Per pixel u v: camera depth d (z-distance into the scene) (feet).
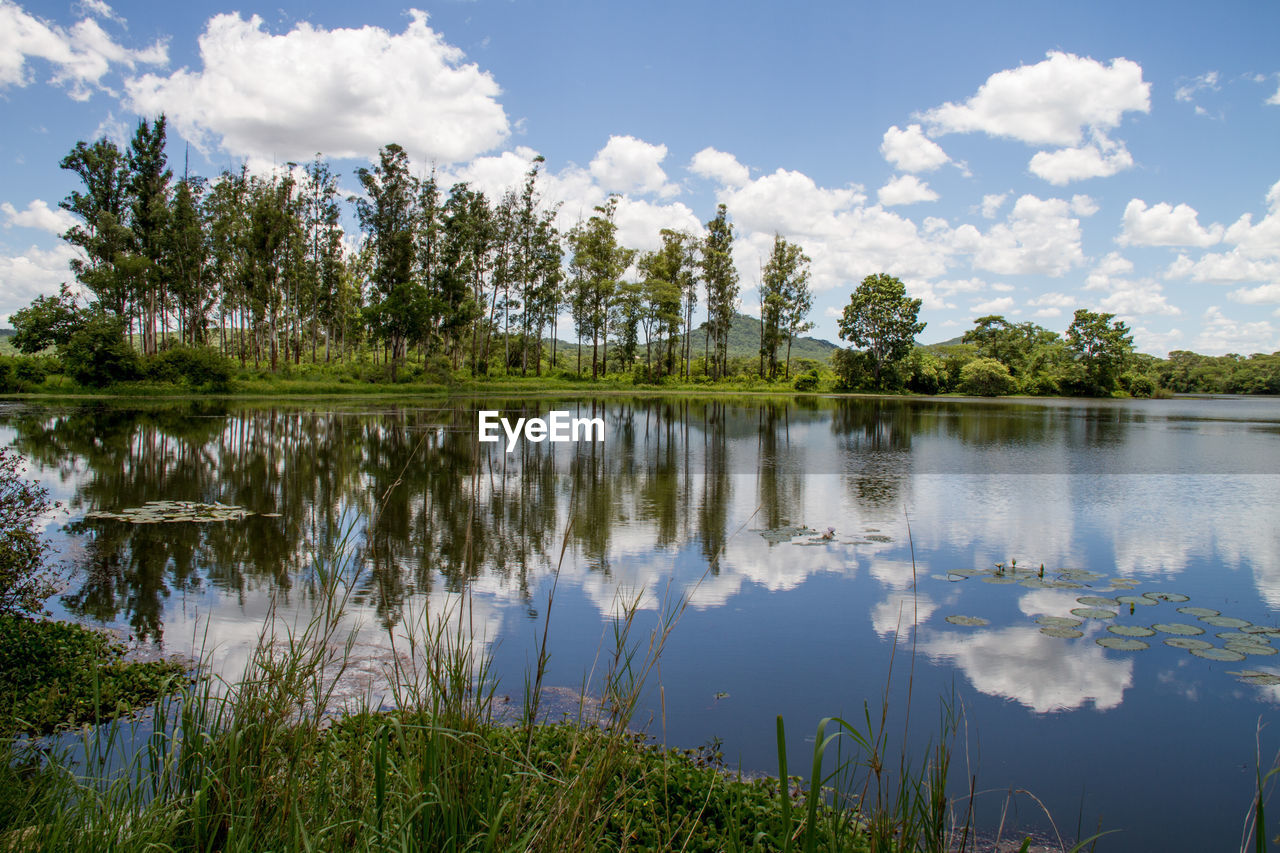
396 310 165.48
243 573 27.91
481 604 24.80
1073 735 16.74
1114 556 32.81
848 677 19.69
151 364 143.23
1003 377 237.04
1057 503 45.83
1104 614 24.77
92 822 9.08
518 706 17.03
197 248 164.55
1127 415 144.87
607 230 224.74
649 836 11.36
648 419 111.34
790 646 21.74
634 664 20.12
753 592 26.86
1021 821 13.44
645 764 13.58
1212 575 29.84
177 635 21.30
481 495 45.03
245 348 205.87
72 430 77.66
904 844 9.30
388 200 166.20
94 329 138.10
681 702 18.01
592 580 27.91
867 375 243.19
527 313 213.46
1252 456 72.23
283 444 68.59
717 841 11.28
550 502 43.14
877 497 47.06
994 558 32.27
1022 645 22.06
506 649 20.94
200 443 68.39
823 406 159.33
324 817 9.13
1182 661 20.93
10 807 10.01
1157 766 15.44
